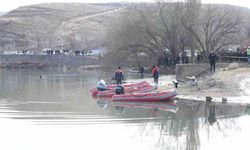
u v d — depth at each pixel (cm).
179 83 5862
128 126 3538
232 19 8850
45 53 13475
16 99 5109
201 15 8269
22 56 12631
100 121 3719
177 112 4112
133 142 3069
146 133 3319
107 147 2950
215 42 7831
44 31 18462
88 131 3350
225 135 3234
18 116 3922
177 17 8275
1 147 2947
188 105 4466
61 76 8806
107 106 4516
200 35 8200
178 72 6303
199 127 3503
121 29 8869
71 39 17288
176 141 3100
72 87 6544
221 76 5547
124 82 6294
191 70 6228
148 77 7625
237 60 6969
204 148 2931
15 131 3344
